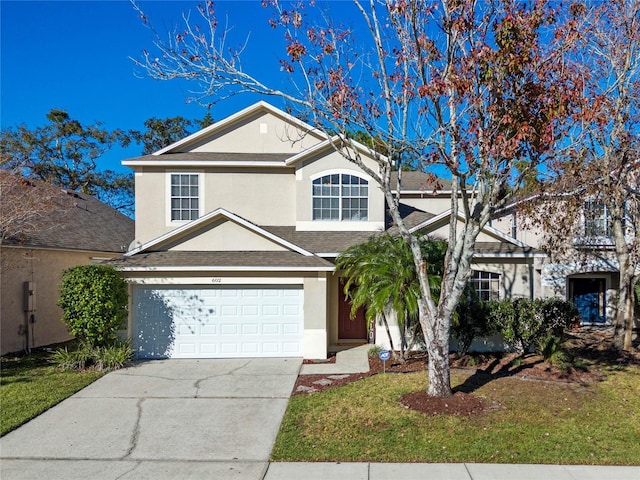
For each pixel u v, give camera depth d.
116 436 7.22
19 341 13.70
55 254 15.44
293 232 15.19
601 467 6.00
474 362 11.42
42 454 6.59
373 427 7.28
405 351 12.83
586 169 12.27
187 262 12.33
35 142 32.66
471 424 7.30
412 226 14.77
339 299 15.14
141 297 12.61
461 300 12.31
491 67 7.12
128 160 15.62
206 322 12.68
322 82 8.60
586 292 20.58
